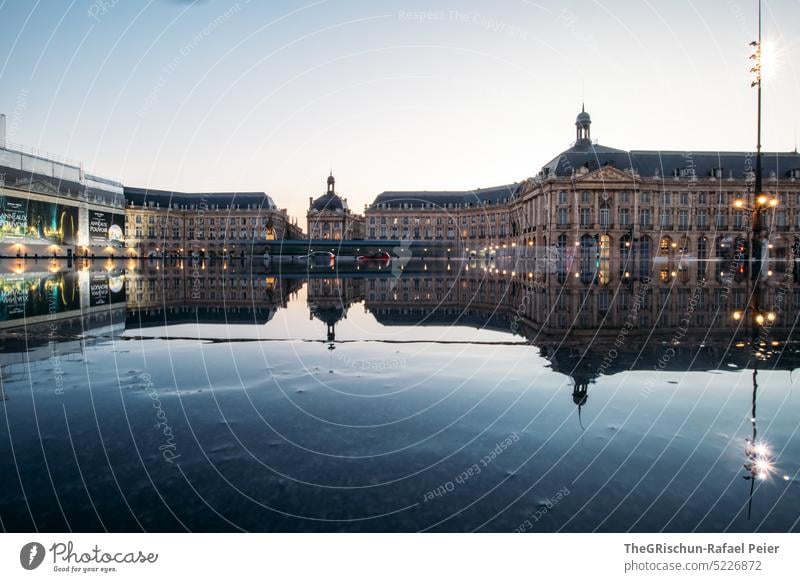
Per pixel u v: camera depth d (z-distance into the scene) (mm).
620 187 67125
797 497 3762
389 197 110000
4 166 61094
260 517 3537
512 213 89812
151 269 47438
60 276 31719
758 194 23281
